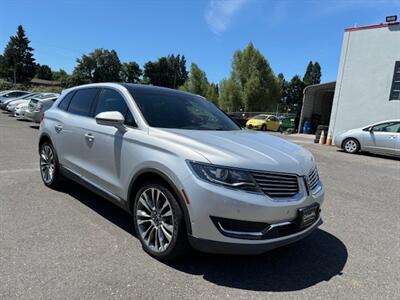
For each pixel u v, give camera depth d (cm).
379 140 1235
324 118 2719
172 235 307
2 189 519
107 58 9519
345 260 354
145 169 329
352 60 1614
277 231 292
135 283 284
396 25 1476
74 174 461
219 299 271
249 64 4809
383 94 1533
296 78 9306
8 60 10031
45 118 547
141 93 414
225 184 280
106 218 425
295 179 308
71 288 271
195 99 480
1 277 280
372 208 547
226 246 281
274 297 279
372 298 285
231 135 370
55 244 346
